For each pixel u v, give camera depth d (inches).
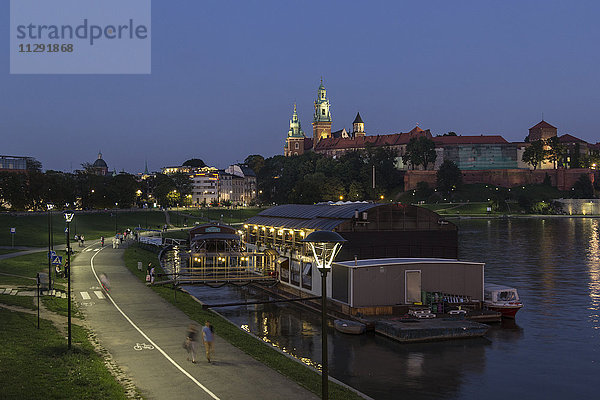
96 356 1457.9
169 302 2309.3
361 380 1673.2
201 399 1176.8
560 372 1801.2
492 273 4055.1
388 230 2704.2
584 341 2180.1
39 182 7263.8
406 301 2380.7
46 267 3078.2
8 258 3341.5
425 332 2082.9
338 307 2454.5
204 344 1542.8
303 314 2578.7
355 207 2918.3
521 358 1936.5
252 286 3346.5
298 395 1228.5
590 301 3019.2
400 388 1615.4
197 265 3863.2
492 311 2455.7
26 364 1309.1
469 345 2078.0
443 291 2438.5
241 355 1547.7
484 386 1656.0
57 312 1958.7
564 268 4293.8
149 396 1187.3
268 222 3590.1
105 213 7711.6
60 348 1471.5
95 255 3878.0
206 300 2947.8
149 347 1584.6
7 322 1695.4
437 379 1697.8
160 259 4370.1
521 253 5290.4
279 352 1669.5
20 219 5703.7
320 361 1844.2
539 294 3230.8
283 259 3088.1
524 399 1567.4
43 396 1124.5
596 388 1662.2
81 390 1178.6
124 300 2303.2
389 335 2124.8
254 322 2426.2
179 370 1380.4
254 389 1256.2
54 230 5511.8
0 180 6939.0
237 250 4008.4
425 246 2758.4
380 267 2349.9
